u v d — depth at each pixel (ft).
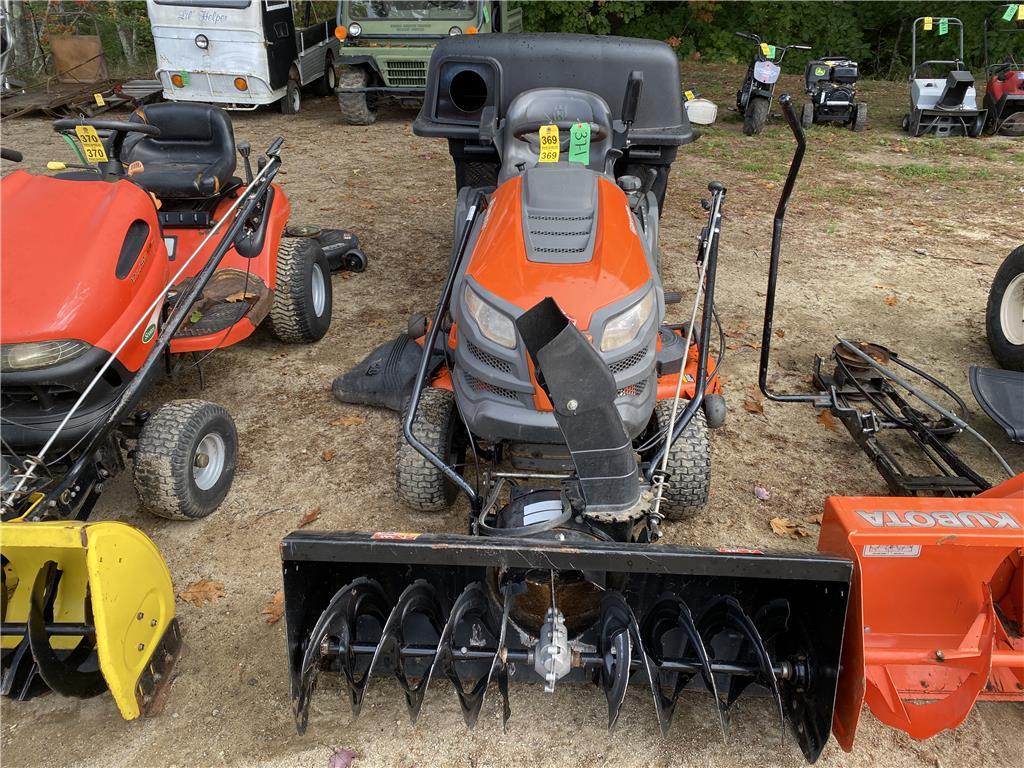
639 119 15.31
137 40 56.65
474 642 9.02
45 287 10.11
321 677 9.53
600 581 8.59
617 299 9.85
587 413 7.67
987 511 8.45
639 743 8.93
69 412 10.11
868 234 24.52
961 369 17.02
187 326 13.69
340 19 35.94
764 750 8.87
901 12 62.54
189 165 16.22
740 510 12.70
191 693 9.50
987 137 37.22
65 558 8.86
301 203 26.35
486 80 15.33
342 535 7.70
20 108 36.78
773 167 31.37
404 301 19.66
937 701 8.76
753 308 19.56
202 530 12.10
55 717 9.21
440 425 11.43
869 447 13.23
